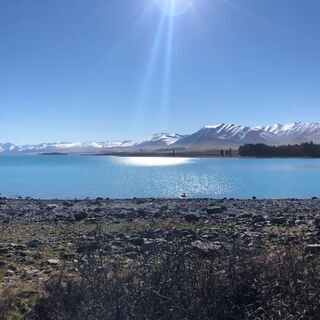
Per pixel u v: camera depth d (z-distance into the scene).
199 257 7.82
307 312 6.33
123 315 6.43
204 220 21.08
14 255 12.98
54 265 11.55
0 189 53.44
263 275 7.13
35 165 141.12
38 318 7.54
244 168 106.44
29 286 9.24
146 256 8.03
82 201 34.69
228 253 8.06
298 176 74.94
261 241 14.08
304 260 7.80
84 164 152.00
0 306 7.91
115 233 16.86
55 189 53.47
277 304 6.56
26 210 28.16
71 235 16.83
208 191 50.53
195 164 142.88
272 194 46.56
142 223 20.14
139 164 150.25
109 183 62.44
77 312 6.90
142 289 6.74
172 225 19.19
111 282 7.03
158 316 6.50
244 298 6.98
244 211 25.75
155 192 49.84
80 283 7.68
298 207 28.47
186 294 6.72
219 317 6.68
